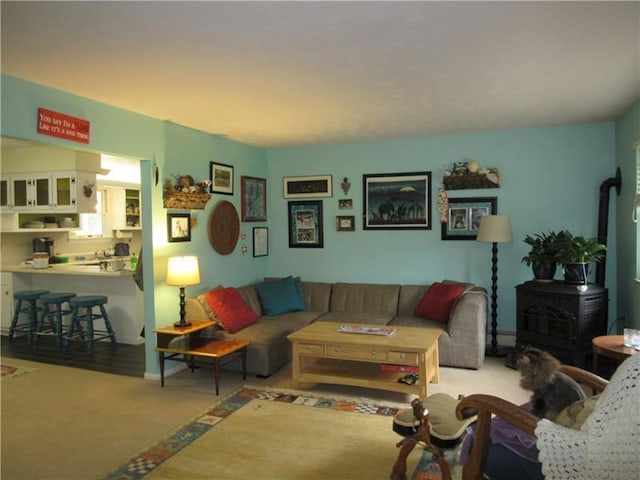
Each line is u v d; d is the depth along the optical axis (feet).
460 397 8.02
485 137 16.37
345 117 13.69
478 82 10.45
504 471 6.01
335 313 16.56
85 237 23.00
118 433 9.87
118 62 8.79
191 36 7.63
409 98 11.71
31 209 18.63
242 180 17.75
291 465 8.48
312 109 12.62
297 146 18.75
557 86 10.84
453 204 16.85
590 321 12.96
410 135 16.75
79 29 7.30
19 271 18.51
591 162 15.25
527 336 14.03
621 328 14.40
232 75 9.63
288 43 7.99
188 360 13.71
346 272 18.48
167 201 13.75
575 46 8.30
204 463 8.59
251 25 7.23
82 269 18.42
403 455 7.70
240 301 14.94
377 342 11.59
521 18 7.11
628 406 4.21
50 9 6.61
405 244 17.57
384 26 7.35
